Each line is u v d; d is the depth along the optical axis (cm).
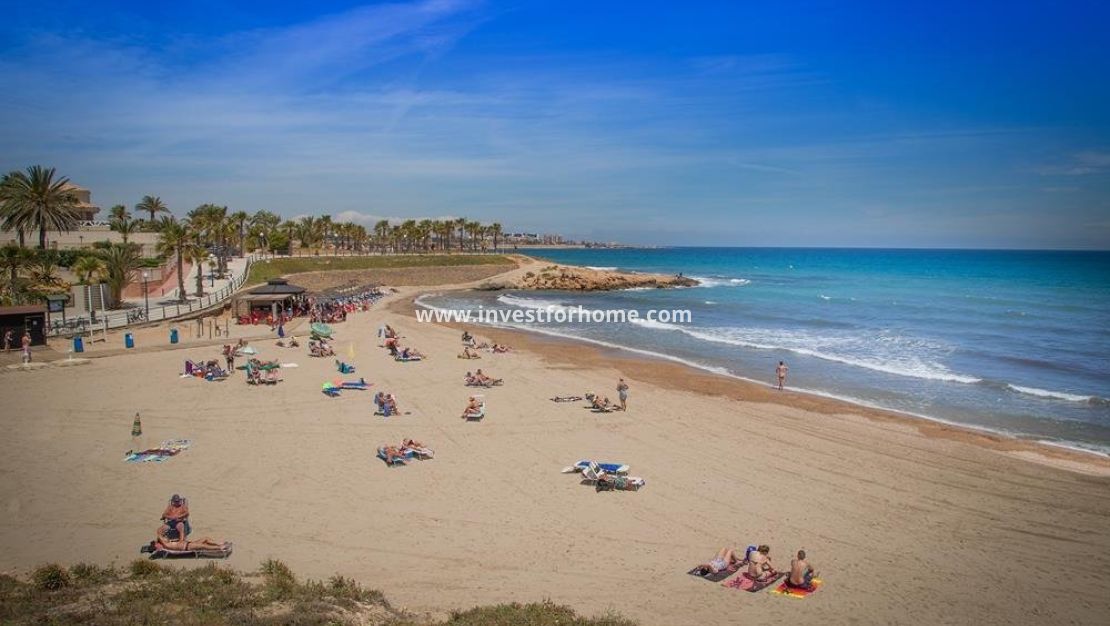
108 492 1820
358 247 15325
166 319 5091
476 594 1306
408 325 5909
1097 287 10169
